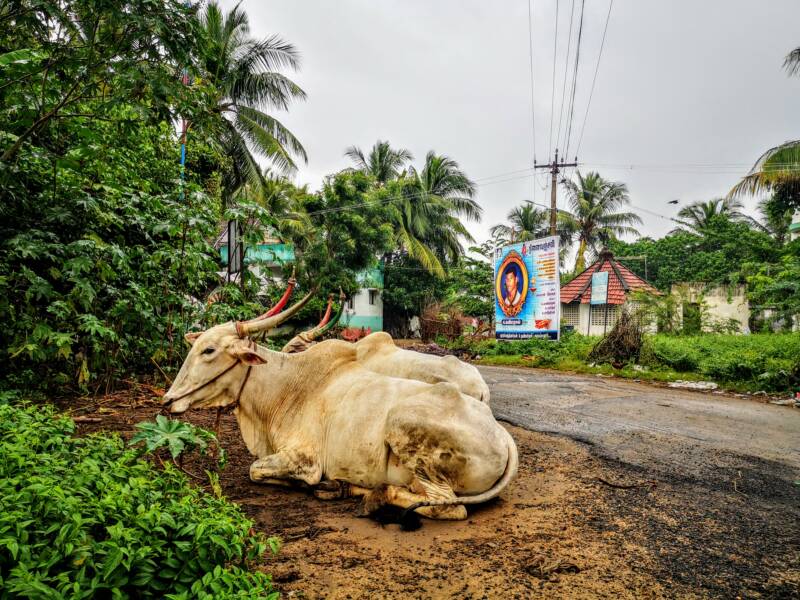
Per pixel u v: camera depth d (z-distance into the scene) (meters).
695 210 34.19
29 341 4.88
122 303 5.49
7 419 2.84
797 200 17.77
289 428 3.64
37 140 5.61
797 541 3.08
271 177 22.48
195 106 5.02
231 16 16.27
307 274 17.19
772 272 18.66
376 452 3.23
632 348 13.02
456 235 30.41
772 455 5.09
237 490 3.52
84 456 2.56
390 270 28.59
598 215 31.45
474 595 2.33
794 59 13.95
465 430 3.11
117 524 1.73
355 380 3.59
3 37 4.78
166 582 1.79
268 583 1.95
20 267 5.24
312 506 3.29
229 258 7.43
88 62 4.55
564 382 10.86
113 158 6.24
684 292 17.27
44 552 1.64
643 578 2.55
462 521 3.14
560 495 3.74
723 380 10.64
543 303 16.58
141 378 6.94
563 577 2.52
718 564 2.74
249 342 3.69
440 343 20.69
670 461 4.77
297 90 17.09
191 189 6.61
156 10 4.39
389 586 2.37
